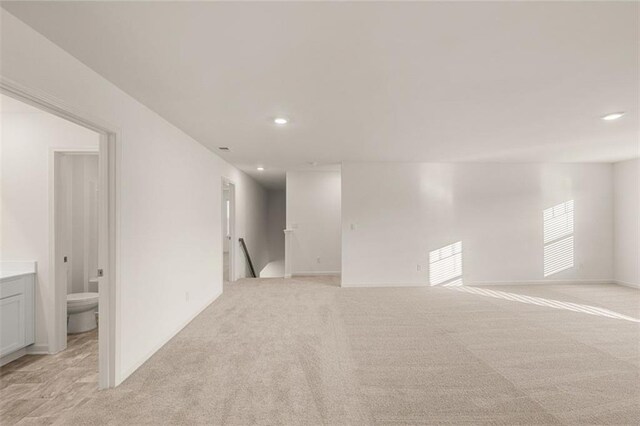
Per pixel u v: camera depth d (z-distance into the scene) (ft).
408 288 19.92
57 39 6.28
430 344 11.13
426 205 20.56
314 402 7.70
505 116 11.24
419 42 6.51
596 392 8.05
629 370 9.18
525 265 20.76
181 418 7.13
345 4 5.31
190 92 8.95
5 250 10.85
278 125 12.18
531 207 20.75
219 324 13.29
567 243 20.90
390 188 20.49
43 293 10.85
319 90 8.89
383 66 7.54
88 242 14.98
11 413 7.47
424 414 7.21
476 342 11.30
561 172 20.88
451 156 18.56
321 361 9.85
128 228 9.04
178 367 9.50
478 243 20.70
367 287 20.24
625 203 20.17
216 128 12.53
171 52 6.83
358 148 16.33
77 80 7.09
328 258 25.13
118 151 8.57
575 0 5.24
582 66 7.59
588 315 14.34
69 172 14.26
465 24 5.91
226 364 9.68
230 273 22.24
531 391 8.11
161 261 11.10
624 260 20.29
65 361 10.27
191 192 13.98
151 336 10.32
